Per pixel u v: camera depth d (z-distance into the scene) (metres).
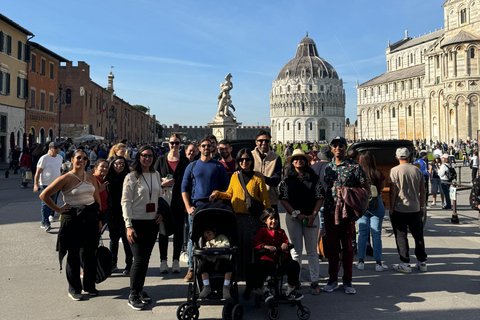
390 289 6.49
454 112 62.84
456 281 6.82
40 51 42.97
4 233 10.45
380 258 7.52
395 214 7.44
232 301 5.22
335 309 5.67
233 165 8.12
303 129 174.62
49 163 11.01
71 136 56.66
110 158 8.95
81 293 6.21
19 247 9.03
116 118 78.81
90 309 5.63
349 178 6.44
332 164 6.74
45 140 44.69
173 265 7.40
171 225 6.35
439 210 14.75
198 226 5.74
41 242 9.51
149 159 6.09
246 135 182.25
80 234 5.97
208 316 5.49
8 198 16.84
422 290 6.41
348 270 6.38
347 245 6.40
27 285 6.61
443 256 8.41
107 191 7.42
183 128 179.62
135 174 6.03
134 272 5.73
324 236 7.98
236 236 5.86
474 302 5.86
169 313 5.50
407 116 94.00
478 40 60.12
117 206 7.38
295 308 5.77
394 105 97.31
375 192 7.37
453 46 62.34
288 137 177.12
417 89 90.62
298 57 186.75
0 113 35.03
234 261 5.53
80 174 6.15
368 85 105.56
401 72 101.00
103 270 6.25
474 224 11.90
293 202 6.52
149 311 5.58
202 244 5.72
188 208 6.54
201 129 181.12
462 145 51.25
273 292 5.83
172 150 7.76
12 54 37.03
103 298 6.10
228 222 5.88
